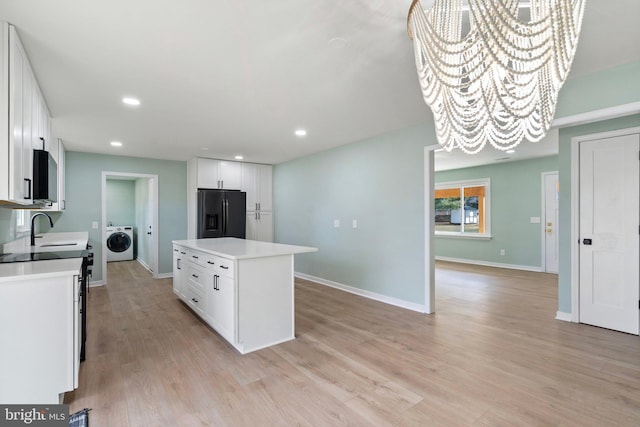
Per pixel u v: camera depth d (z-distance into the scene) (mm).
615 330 3129
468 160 6289
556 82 1313
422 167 3727
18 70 1871
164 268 5770
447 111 1517
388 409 1904
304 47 2018
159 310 3826
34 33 1830
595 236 3248
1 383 1774
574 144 3381
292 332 2982
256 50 2055
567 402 1958
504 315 3635
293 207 6004
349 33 1868
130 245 7734
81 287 2422
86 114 3236
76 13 1656
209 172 5789
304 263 5723
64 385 1916
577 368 2379
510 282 5297
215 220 5645
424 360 2527
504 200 6633
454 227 7590
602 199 3207
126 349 2738
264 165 6477
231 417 1836
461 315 3641
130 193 8141
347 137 4348
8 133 1732
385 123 3701
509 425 1753
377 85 2604
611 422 1771
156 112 3217
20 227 3760
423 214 3727
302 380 2236
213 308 3107
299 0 1574
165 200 5836
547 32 1146
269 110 3201
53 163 2859
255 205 6336
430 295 3689
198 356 2611
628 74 2248
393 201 4074
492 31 1123
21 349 1812
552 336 3002
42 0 1549
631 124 3029
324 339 2967
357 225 4605
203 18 1714
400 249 3994
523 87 1343
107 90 2650
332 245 5070
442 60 1319
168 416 1842
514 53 1187
